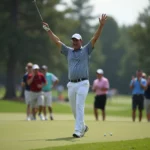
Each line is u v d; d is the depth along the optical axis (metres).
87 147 20.58
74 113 25.97
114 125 31.86
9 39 119.00
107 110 90.88
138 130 28.50
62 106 101.00
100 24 24.77
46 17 124.38
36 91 43.09
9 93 127.69
